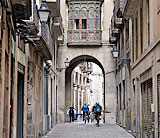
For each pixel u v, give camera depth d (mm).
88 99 65688
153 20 15914
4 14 10828
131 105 24172
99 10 37312
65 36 36625
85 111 38844
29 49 18109
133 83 23781
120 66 31531
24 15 13828
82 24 37281
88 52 36688
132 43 24000
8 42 12734
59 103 36188
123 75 29188
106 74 36344
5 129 12719
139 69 20469
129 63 25609
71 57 36531
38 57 21859
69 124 34438
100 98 70125
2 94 11125
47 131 25969
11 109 14688
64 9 36812
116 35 32781
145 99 18734
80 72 55469
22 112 17281
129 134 23938
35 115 20375
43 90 24609
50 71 29328
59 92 36312
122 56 30453
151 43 16312
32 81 19203
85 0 37312
